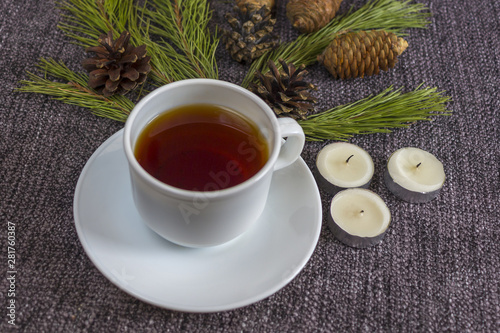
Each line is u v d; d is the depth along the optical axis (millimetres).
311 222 360
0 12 482
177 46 481
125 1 483
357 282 388
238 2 483
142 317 363
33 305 360
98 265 336
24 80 444
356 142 448
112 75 426
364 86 478
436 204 425
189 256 350
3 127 426
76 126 432
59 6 491
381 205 402
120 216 357
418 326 375
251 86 439
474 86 487
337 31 489
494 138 461
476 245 410
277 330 366
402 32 514
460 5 531
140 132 337
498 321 380
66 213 394
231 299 334
